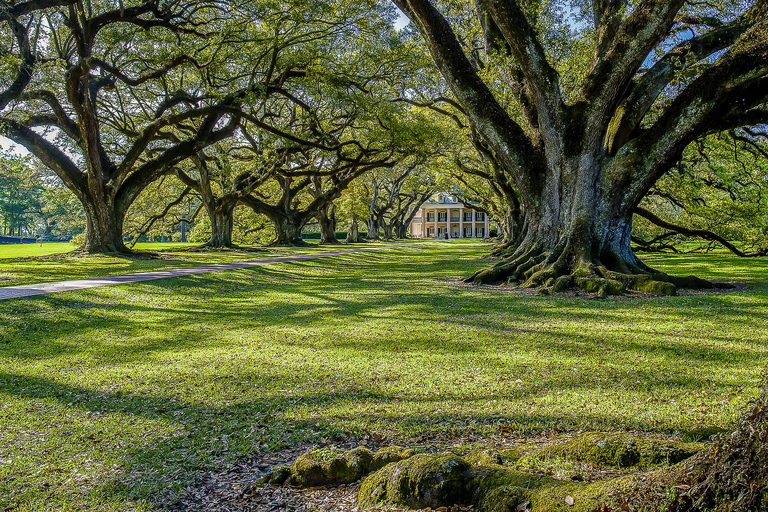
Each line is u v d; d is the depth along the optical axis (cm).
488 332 977
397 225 9362
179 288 1725
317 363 789
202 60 2577
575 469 352
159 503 366
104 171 2888
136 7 2247
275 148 3306
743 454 199
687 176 2873
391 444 471
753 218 2739
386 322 1127
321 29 2578
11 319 1137
